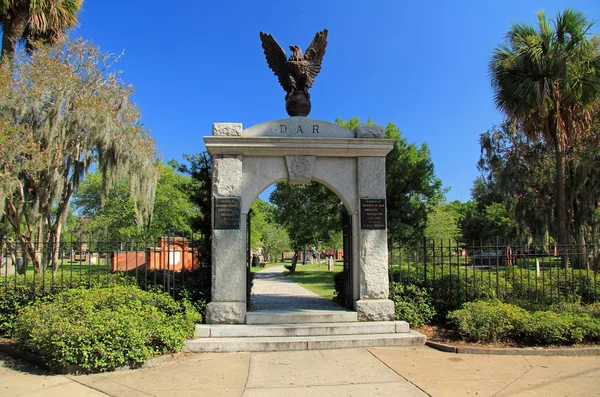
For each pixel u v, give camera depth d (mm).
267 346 6844
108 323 5984
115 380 5414
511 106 13242
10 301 7691
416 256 10070
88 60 12391
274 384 5277
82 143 11805
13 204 11273
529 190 17766
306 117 8312
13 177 10078
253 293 12867
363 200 8180
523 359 6391
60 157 11180
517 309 7570
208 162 10422
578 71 12188
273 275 24828
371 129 8305
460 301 8539
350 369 5883
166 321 6828
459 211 46875
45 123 10922
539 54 12312
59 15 13523
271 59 8805
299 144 7992
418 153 22469
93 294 7102
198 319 7672
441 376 5578
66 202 12320
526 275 10258
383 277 8102
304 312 8016
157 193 24719
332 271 29812
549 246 9461
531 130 13586
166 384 5273
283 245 43531
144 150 12852
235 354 6645
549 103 12273
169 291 8141
